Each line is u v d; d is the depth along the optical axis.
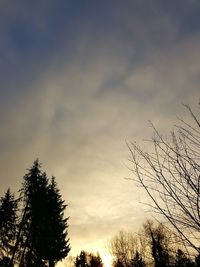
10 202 32.97
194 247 3.60
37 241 31.73
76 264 53.06
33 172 34.91
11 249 31.83
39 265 31.94
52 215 36.03
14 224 32.28
